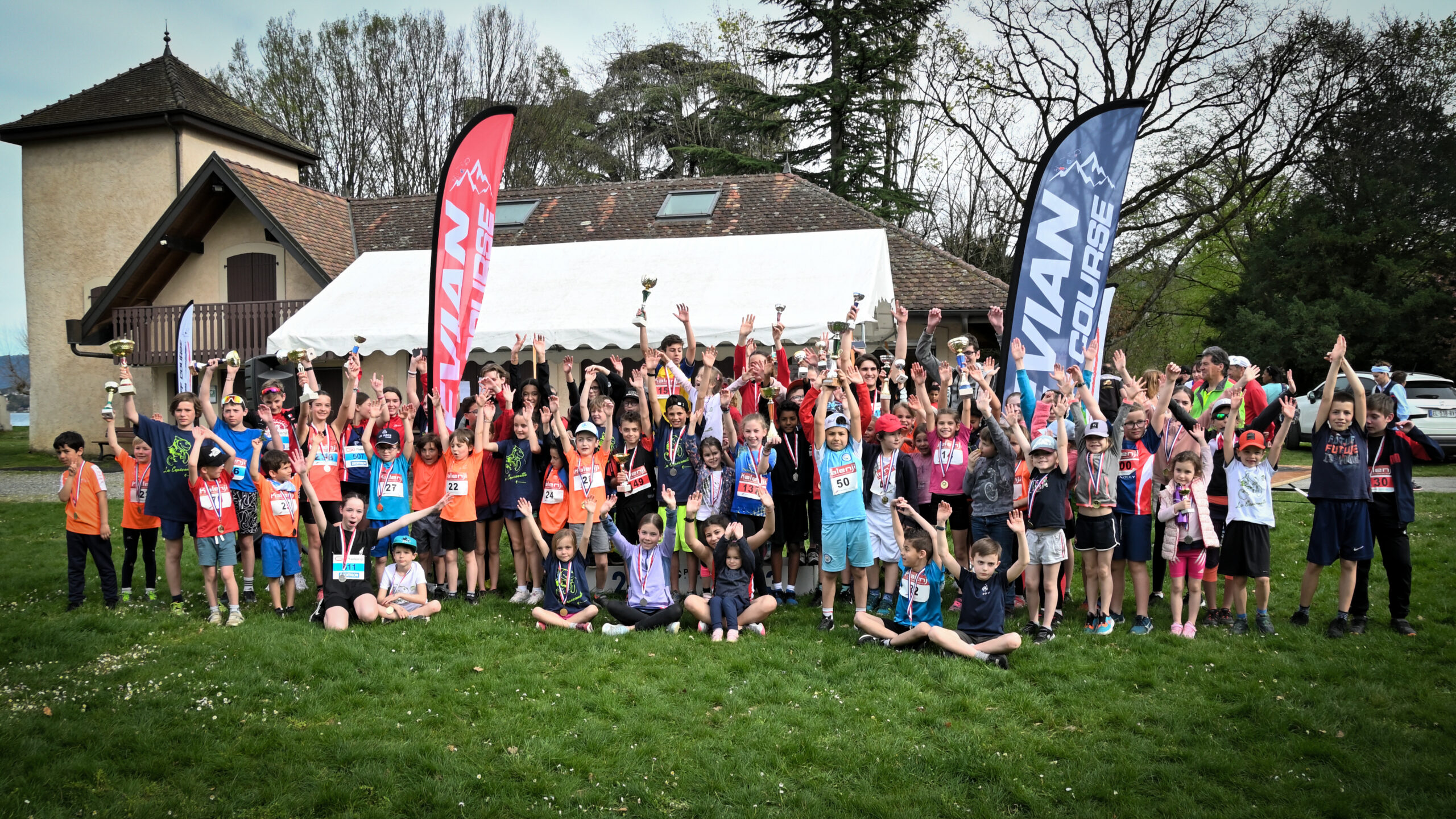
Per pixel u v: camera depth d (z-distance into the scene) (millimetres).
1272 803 4566
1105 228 8094
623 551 7766
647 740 5258
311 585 9375
